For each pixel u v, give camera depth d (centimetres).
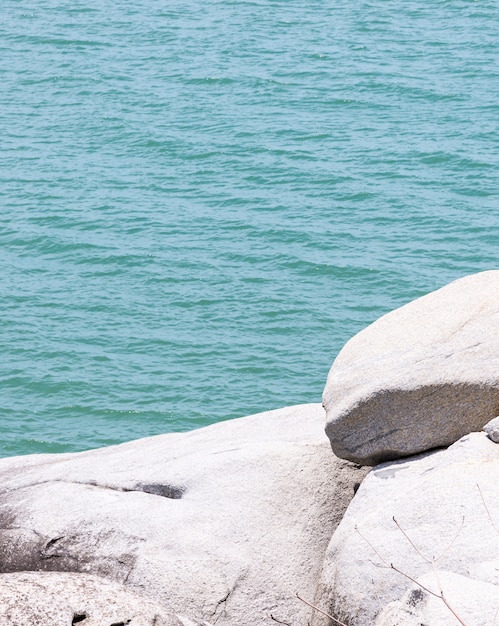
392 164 7269
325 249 5856
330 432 990
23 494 1091
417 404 950
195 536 959
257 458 1043
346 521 906
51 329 4972
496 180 6869
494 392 936
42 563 977
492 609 635
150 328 4981
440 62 10288
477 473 862
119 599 683
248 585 925
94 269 5712
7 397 4369
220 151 7688
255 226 6228
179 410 4253
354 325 4984
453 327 1009
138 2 13475
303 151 7612
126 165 7512
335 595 840
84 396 4366
